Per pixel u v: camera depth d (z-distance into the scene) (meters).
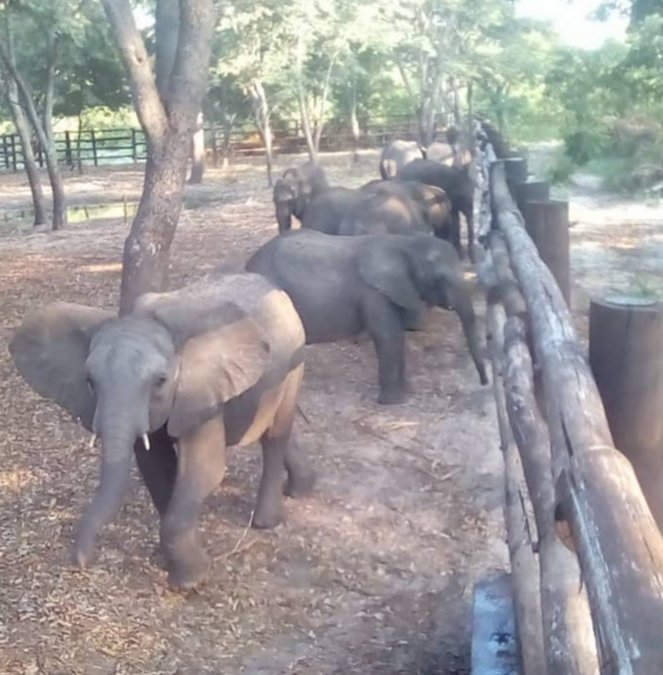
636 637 1.62
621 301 2.95
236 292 5.72
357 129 35.72
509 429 4.99
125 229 19.34
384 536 5.93
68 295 12.76
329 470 6.84
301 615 5.15
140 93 8.57
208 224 18.75
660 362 2.90
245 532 5.97
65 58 28.48
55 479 6.77
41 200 21.20
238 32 25.92
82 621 5.07
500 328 6.46
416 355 9.41
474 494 6.45
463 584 5.39
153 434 5.44
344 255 8.31
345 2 25.66
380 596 5.32
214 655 4.83
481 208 11.20
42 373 5.14
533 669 3.10
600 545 1.94
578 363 3.02
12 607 5.19
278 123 36.88
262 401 5.62
